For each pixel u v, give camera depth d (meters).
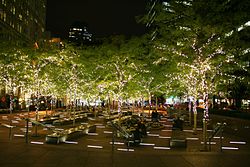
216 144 19.77
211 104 49.31
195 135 24.78
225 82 22.56
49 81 41.34
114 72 29.97
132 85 32.88
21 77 37.38
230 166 13.30
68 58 35.47
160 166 13.07
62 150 16.08
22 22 94.44
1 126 27.62
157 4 20.83
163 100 88.12
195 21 18.20
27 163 12.92
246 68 20.42
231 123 25.34
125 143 19.08
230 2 19.25
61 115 43.03
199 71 18.80
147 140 20.89
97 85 35.62
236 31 18.89
